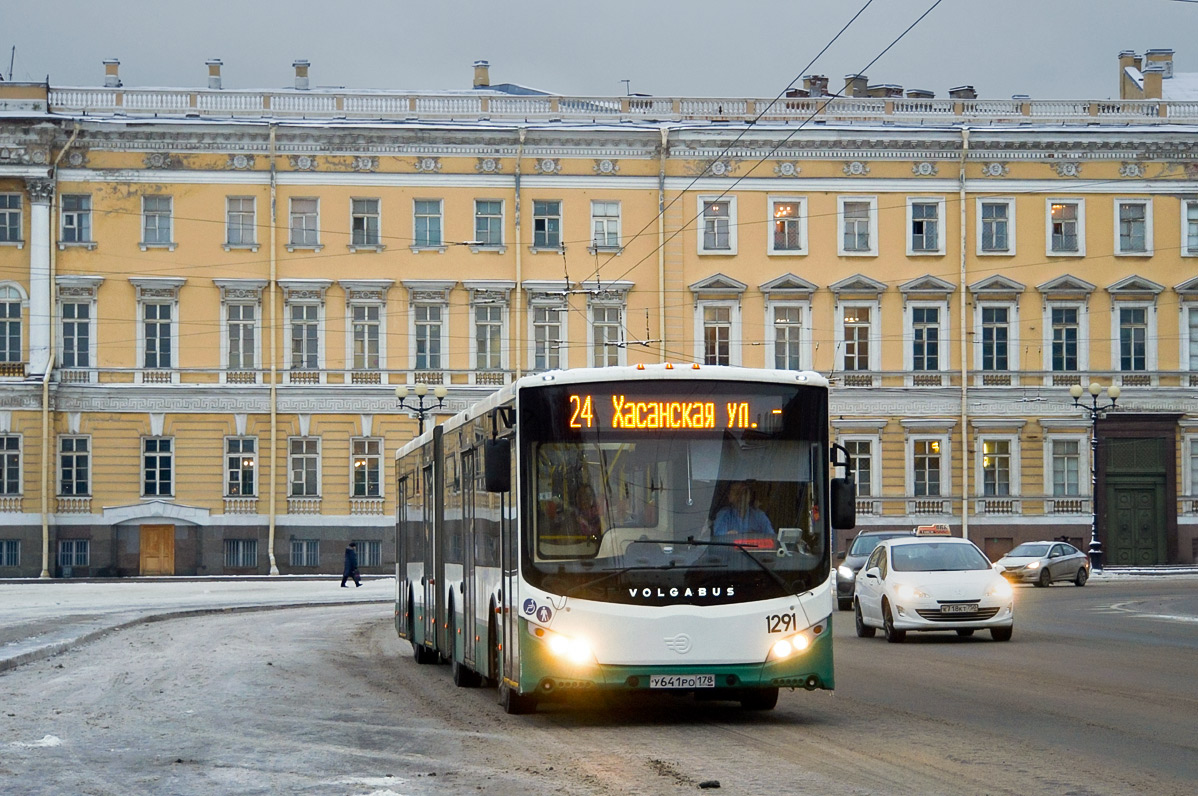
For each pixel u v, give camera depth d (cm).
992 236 5919
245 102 5703
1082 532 5878
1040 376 5900
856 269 5862
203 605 3894
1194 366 5950
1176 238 5956
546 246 5759
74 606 3819
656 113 5834
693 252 5794
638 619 1409
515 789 1074
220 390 5647
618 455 1443
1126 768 1131
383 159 5716
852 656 2238
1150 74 6397
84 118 5559
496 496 1593
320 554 5694
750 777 1104
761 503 1445
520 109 5781
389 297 5719
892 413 5856
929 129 5844
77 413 5612
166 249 5641
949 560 2612
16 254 5569
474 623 1753
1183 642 2480
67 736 1419
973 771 1120
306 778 1148
